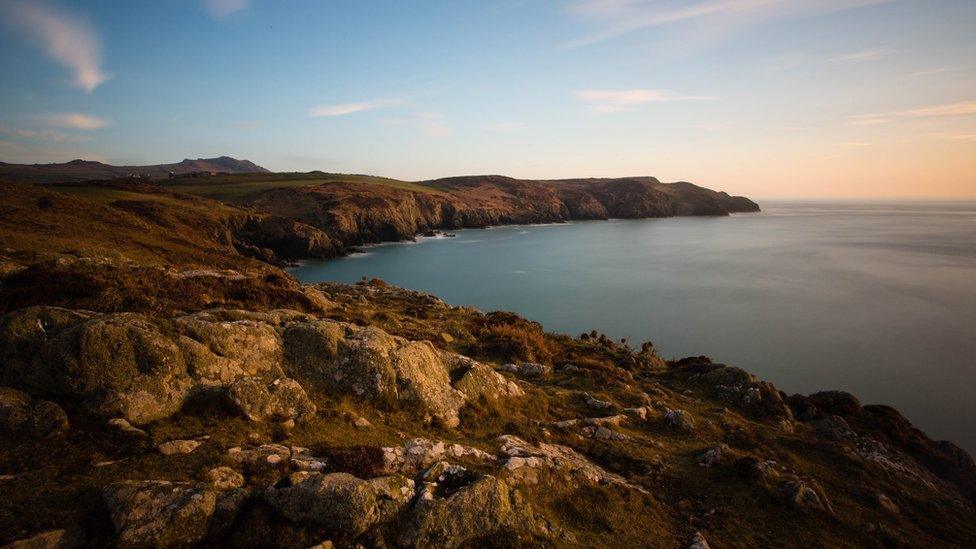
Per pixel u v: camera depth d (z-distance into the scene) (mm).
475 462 12719
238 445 11109
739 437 19906
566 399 21328
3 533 7504
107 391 11234
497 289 88125
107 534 7945
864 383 47031
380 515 9180
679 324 65625
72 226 54281
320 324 16250
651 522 12625
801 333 61781
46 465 9352
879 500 16156
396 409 15148
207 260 64125
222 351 13727
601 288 89000
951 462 23188
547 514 11453
